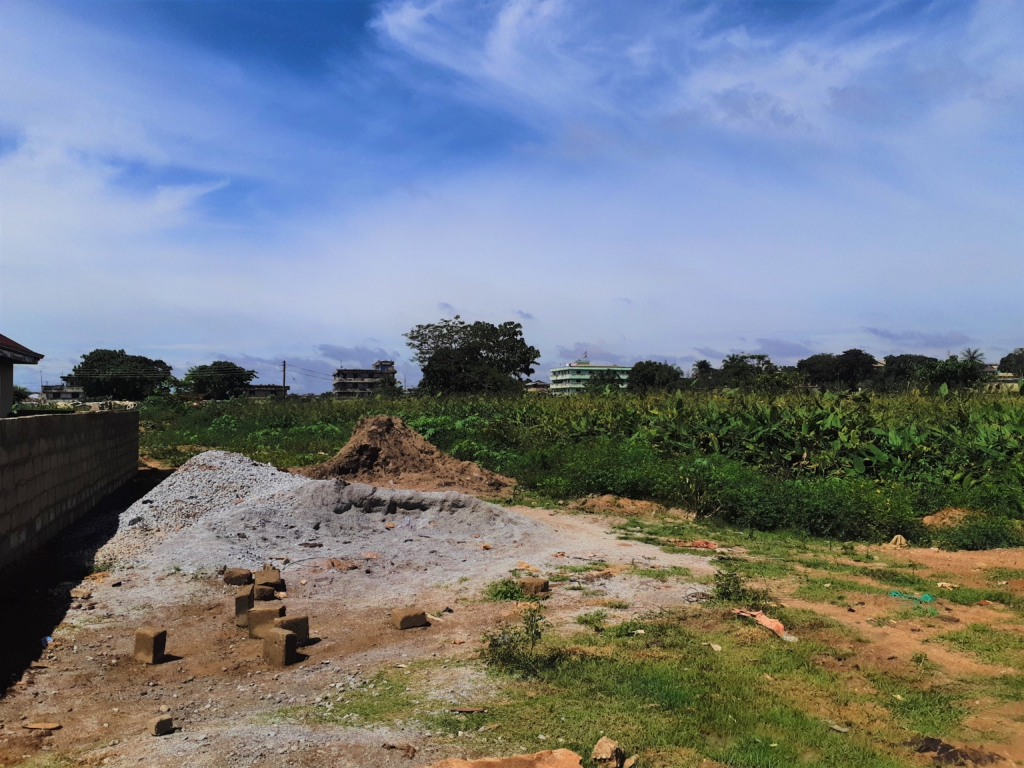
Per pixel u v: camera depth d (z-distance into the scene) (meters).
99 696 4.97
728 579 7.68
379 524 10.96
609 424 19.55
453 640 6.23
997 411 18.23
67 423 10.05
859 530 11.18
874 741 4.43
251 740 4.14
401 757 3.98
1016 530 11.17
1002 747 4.35
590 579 8.26
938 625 6.69
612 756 3.91
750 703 4.89
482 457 18.05
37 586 7.52
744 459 16.30
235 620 6.66
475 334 58.88
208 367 68.50
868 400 20.91
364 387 100.56
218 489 11.77
